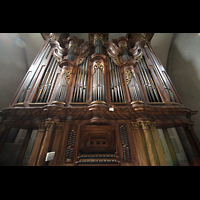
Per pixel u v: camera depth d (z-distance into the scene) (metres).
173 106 3.21
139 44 5.21
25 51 5.99
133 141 2.69
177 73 6.21
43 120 2.97
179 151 4.82
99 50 4.86
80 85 3.72
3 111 3.07
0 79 4.52
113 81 3.89
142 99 3.36
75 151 2.57
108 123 2.94
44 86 3.74
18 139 5.16
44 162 2.35
